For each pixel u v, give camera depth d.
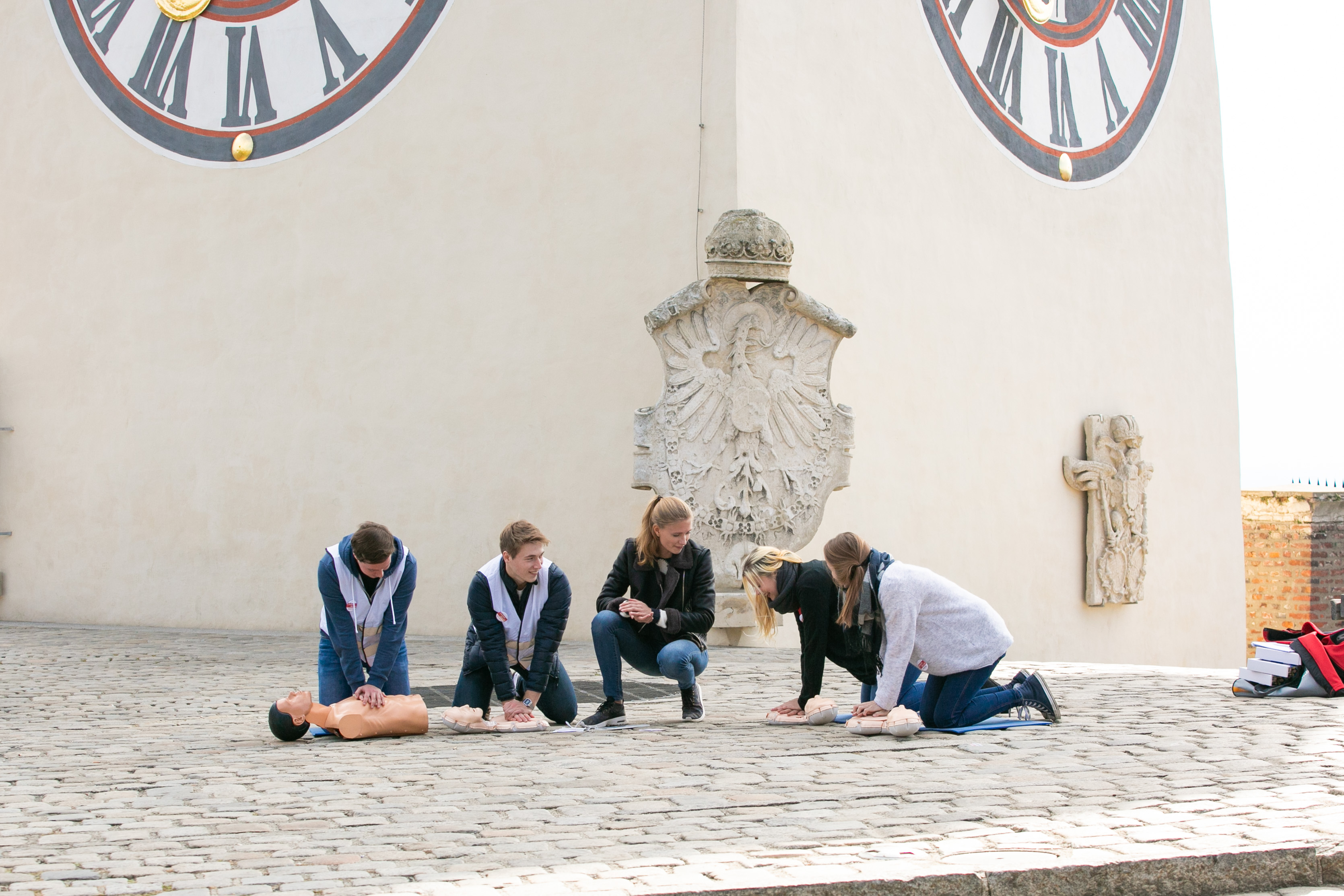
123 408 13.55
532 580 5.72
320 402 12.39
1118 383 15.12
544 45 11.62
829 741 5.29
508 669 5.77
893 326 12.05
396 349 12.06
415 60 12.16
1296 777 4.35
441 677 8.23
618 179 11.20
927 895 3.06
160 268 13.41
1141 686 7.26
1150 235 15.91
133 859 3.38
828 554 5.72
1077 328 14.53
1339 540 18.06
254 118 12.95
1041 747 5.04
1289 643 6.73
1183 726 5.57
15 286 14.36
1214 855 3.27
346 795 4.23
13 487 14.21
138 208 13.59
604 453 11.05
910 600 5.45
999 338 13.38
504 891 2.98
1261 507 18.39
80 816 3.96
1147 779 4.34
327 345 12.40
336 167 12.48
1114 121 15.41
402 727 5.57
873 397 11.77
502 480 11.47
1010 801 3.99
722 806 3.96
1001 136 13.64
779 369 9.55
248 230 12.91
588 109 11.39
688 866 3.21
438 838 3.58
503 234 11.66
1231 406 17.31
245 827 3.76
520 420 11.45
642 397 10.94
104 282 13.76
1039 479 13.79
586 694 7.42
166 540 13.18
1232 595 16.97
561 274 11.39
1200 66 17.34
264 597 12.56
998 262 13.45
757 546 9.52
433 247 11.96
